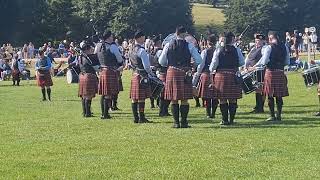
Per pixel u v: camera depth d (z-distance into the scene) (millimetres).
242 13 86688
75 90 25891
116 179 8547
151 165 9328
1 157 10062
